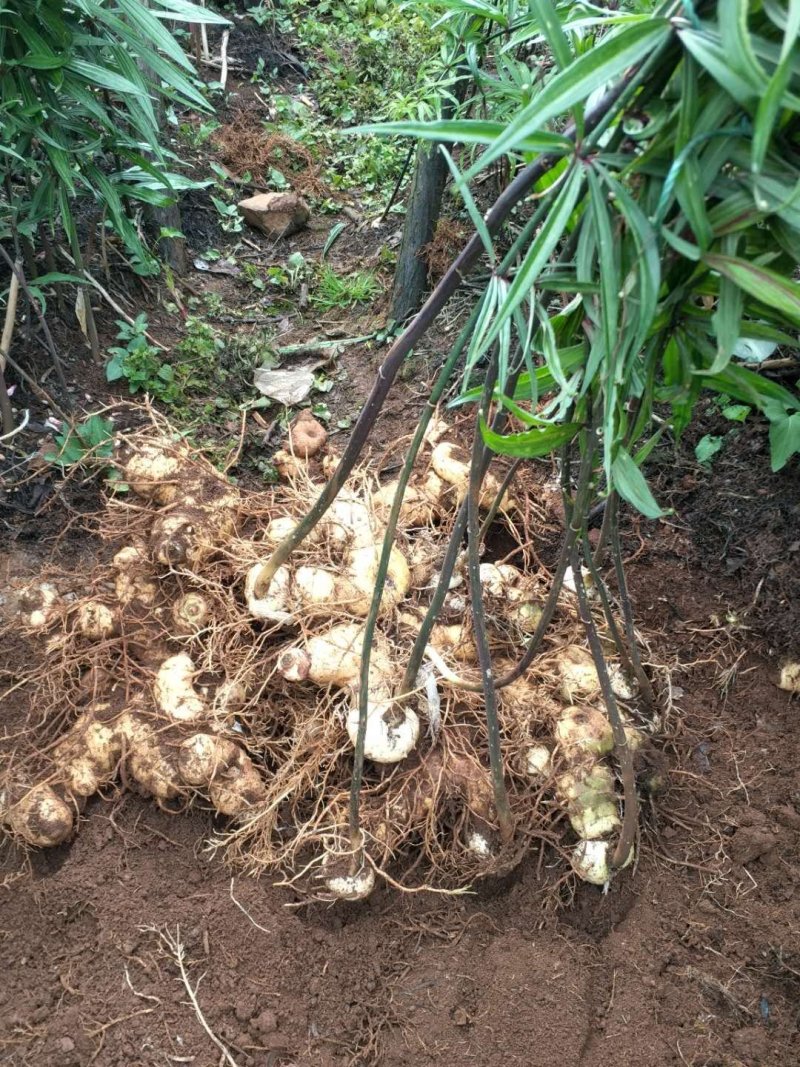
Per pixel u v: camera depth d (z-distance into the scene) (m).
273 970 0.70
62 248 1.18
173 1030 0.67
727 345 0.45
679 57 0.43
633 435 0.56
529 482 0.97
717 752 0.84
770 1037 0.68
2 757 0.80
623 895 0.75
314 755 0.75
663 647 0.91
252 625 0.82
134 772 0.75
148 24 0.88
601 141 0.51
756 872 0.77
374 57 1.77
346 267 1.39
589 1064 0.66
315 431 1.00
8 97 0.89
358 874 0.71
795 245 0.45
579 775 0.73
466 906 0.74
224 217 1.44
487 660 0.63
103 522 0.93
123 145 1.02
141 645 0.83
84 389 1.11
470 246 0.53
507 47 0.72
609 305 0.45
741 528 0.98
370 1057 0.67
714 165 0.43
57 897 0.73
